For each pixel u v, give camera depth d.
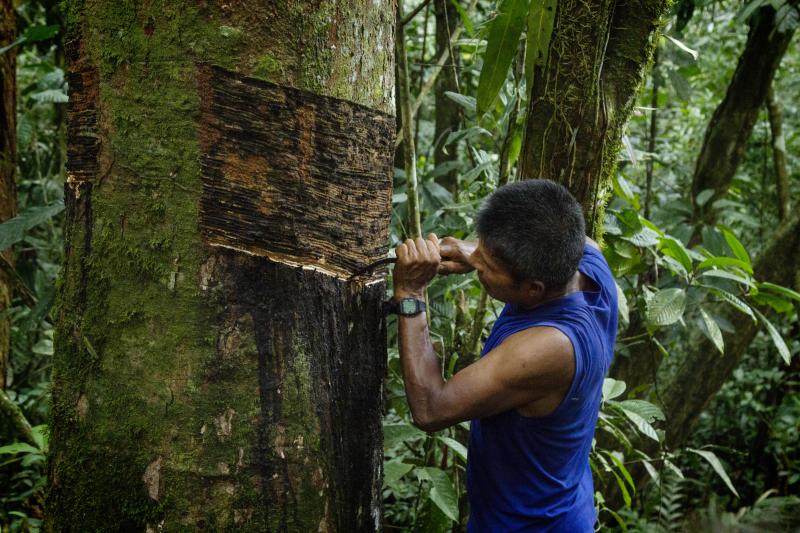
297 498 1.29
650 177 3.51
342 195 1.31
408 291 1.44
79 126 1.27
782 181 3.88
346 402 1.37
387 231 1.43
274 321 1.25
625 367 3.31
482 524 1.61
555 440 1.49
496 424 1.53
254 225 1.22
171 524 1.24
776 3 2.84
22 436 2.36
